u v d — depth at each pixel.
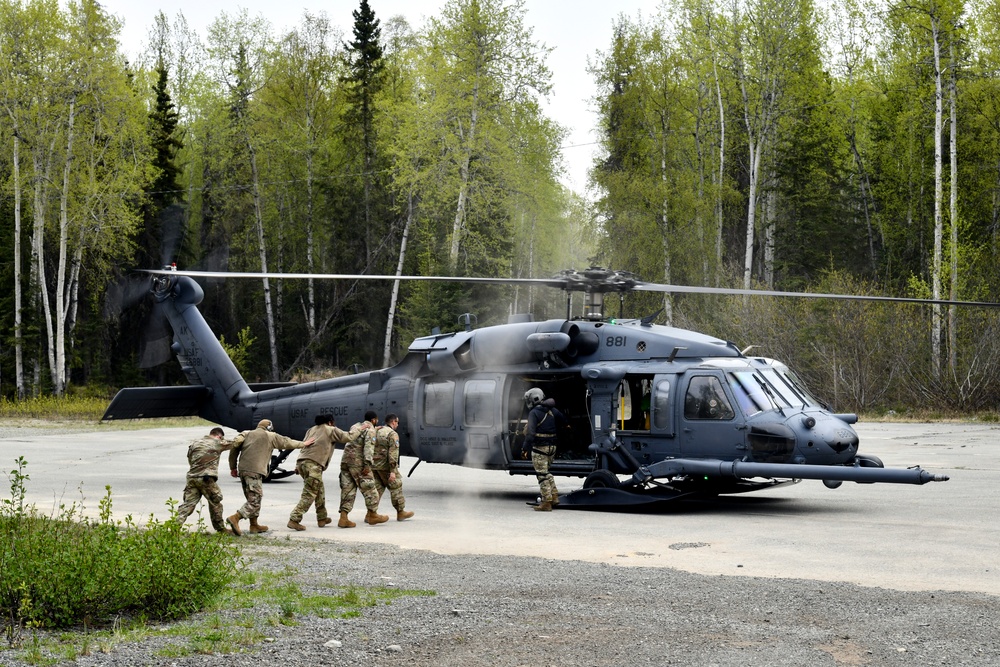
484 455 15.73
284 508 15.27
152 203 51.47
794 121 48.94
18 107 43.00
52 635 7.20
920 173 50.16
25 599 7.38
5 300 50.59
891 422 35.72
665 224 47.44
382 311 54.06
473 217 47.06
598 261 49.53
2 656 6.58
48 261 52.16
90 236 45.94
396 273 51.31
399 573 9.56
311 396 17.75
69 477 19.20
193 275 14.66
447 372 16.06
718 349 14.77
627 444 14.88
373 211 54.25
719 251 47.12
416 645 6.94
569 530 12.70
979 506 14.83
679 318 46.03
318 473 13.02
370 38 54.56
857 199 53.97
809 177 51.38
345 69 57.22
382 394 16.78
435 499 16.62
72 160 44.72
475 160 46.75
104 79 44.03
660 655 6.70
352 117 54.31
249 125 52.62
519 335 15.50
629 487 14.82
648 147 50.34
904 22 39.91
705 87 48.75
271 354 53.75
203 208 56.97
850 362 40.00
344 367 54.19
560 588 8.82
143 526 12.57
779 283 51.47
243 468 12.48
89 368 52.38
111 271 50.31
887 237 52.16
